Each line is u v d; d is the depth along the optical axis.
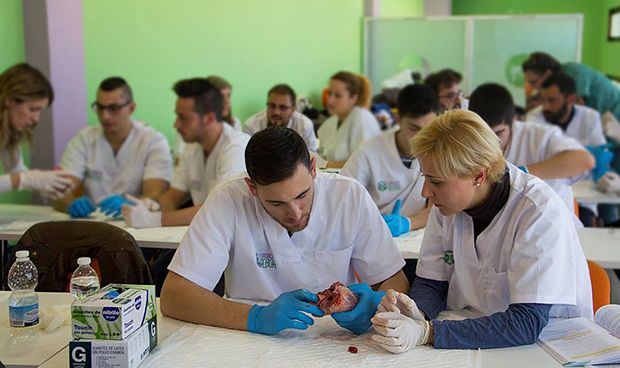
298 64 6.42
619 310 1.75
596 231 2.87
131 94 3.56
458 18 7.21
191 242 1.85
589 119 4.46
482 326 1.60
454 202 1.64
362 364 1.52
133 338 1.48
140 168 3.62
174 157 4.34
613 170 4.64
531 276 1.61
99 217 3.12
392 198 3.02
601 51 10.98
